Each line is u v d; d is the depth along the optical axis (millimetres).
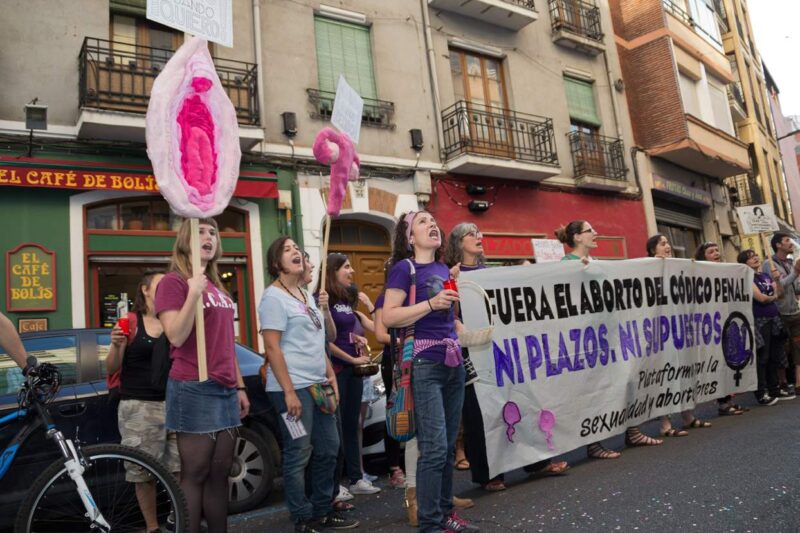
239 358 4797
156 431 3641
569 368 4824
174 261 3018
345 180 4336
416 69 12016
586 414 4832
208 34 3422
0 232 7777
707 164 17844
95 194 8445
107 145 8453
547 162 13016
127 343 3699
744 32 27594
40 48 8336
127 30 9172
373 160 10992
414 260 3371
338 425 4094
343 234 10898
